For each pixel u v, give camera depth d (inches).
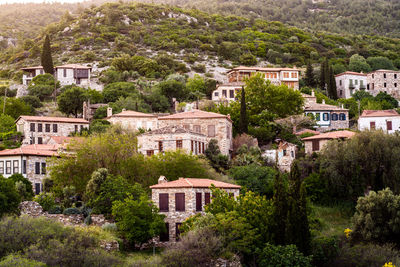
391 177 2815.0
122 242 1999.3
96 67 6850.4
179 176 2632.9
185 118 3270.2
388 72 6048.2
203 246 1831.9
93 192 2266.2
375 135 2935.5
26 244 1750.7
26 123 3698.3
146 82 5792.3
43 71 6048.2
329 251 2171.5
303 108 4384.8
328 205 2837.1
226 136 3240.7
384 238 2292.1
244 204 2130.9
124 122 3929.6
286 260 1956.2
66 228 1895.9
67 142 3161.9
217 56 7819.9
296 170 2220.7
